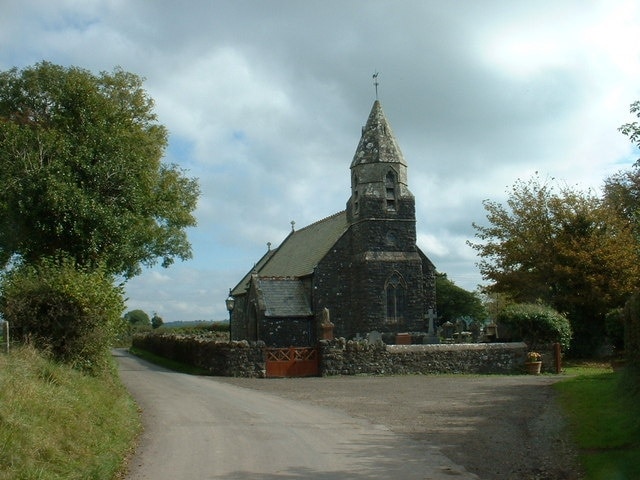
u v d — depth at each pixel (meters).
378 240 38.88
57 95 27.81
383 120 40.69
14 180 21.72
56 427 10.16
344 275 39.81
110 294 17.42
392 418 15.34
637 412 13.27
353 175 40.50
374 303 38.12
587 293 34.97
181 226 41.50
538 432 13.27
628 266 34.34
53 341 16.28
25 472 8.29
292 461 10.80
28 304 16.41
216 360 28.72
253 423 14.63
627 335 16.67
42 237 21.95
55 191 21.16
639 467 9.69
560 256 35.88
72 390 12.91
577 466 10.33
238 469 10.23
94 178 22.88
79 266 19.84
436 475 9.89
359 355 28.36
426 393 20.44
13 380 10.65
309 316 39.09
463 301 65.06
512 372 29.28
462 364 29.09
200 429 13.83
